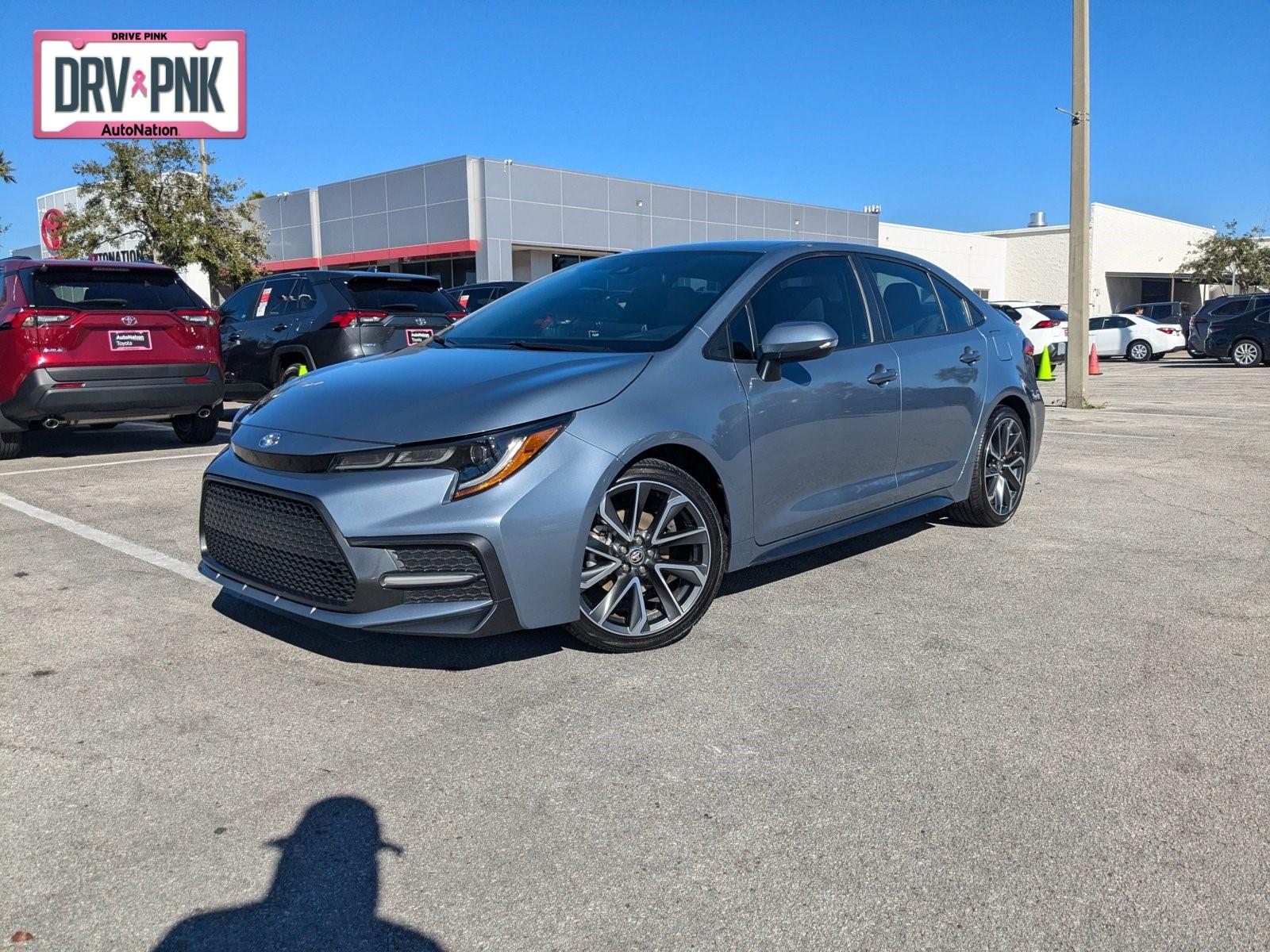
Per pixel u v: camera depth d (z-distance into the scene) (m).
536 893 2.16
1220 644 3.66
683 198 34.28
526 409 3.23
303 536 3.20
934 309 5.10
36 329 7.28
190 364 8.02
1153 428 10.02
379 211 31.56
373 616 3.07
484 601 3.12
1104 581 4.46
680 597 3.67
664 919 2.07
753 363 3.88
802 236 38.97
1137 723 2.99
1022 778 2.65
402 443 3.12
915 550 5.00
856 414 4.27
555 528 3.18
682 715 3.04
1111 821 2.44
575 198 31.12
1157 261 52.69
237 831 2.39
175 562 4.71
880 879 2.20
